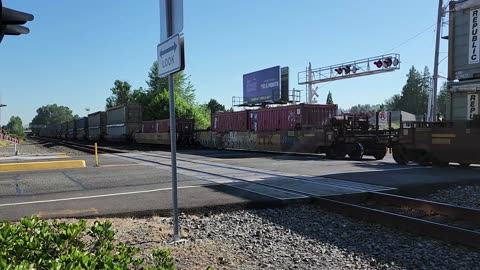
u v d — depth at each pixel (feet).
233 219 27.40
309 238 22.91
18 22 16.29
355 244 21.79
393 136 69.87
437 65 92.32
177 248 19.85
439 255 19.85
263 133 108.47
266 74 151.84
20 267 7.17
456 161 57.36
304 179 45.01
